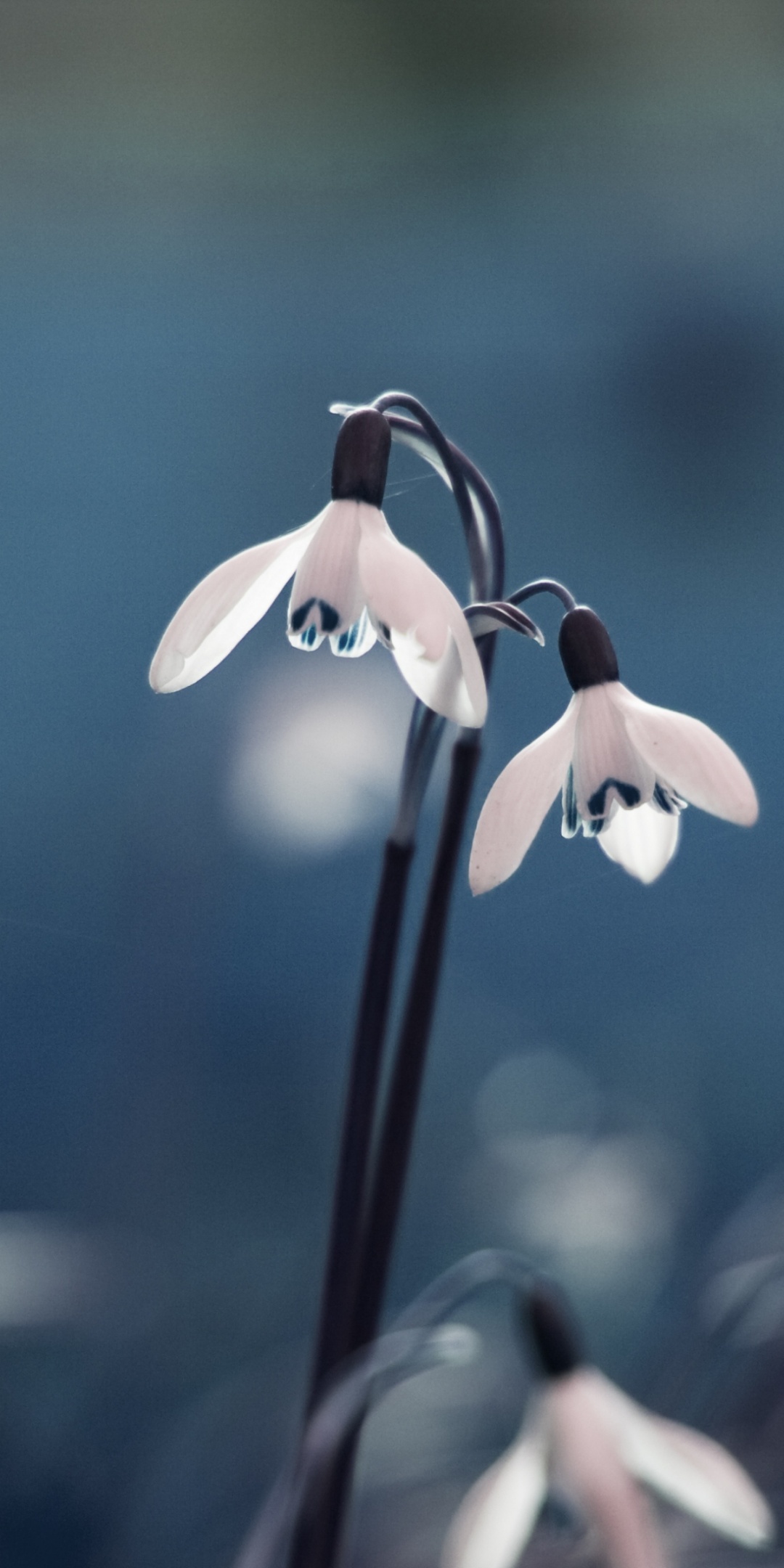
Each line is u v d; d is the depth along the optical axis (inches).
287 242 68.7
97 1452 32.0
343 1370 18.9
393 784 37.6
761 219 67.2
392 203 68.7
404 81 66.5
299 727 37.8
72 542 67.5
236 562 17.8
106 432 68.1
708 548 67.5
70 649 66.5
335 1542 18.9
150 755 55.5
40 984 58.4
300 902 59.9
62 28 62.8
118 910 56.7
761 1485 24.3
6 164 67.2
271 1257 40.4
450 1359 19.0
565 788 18.0
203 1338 35.9
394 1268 42.7
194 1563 28.7
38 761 63.8
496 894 62.1
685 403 67.3
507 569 67.3
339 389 68.6
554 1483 19.4
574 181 68.3
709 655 66.9
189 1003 51.6
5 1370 33.3
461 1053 56.6
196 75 65.7
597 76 66.2
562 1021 60.6
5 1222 34.5
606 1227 38.7
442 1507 28.3
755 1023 59.6
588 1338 35.5
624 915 62.3
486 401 68.4
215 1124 51.3
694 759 17.6
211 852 51.8
